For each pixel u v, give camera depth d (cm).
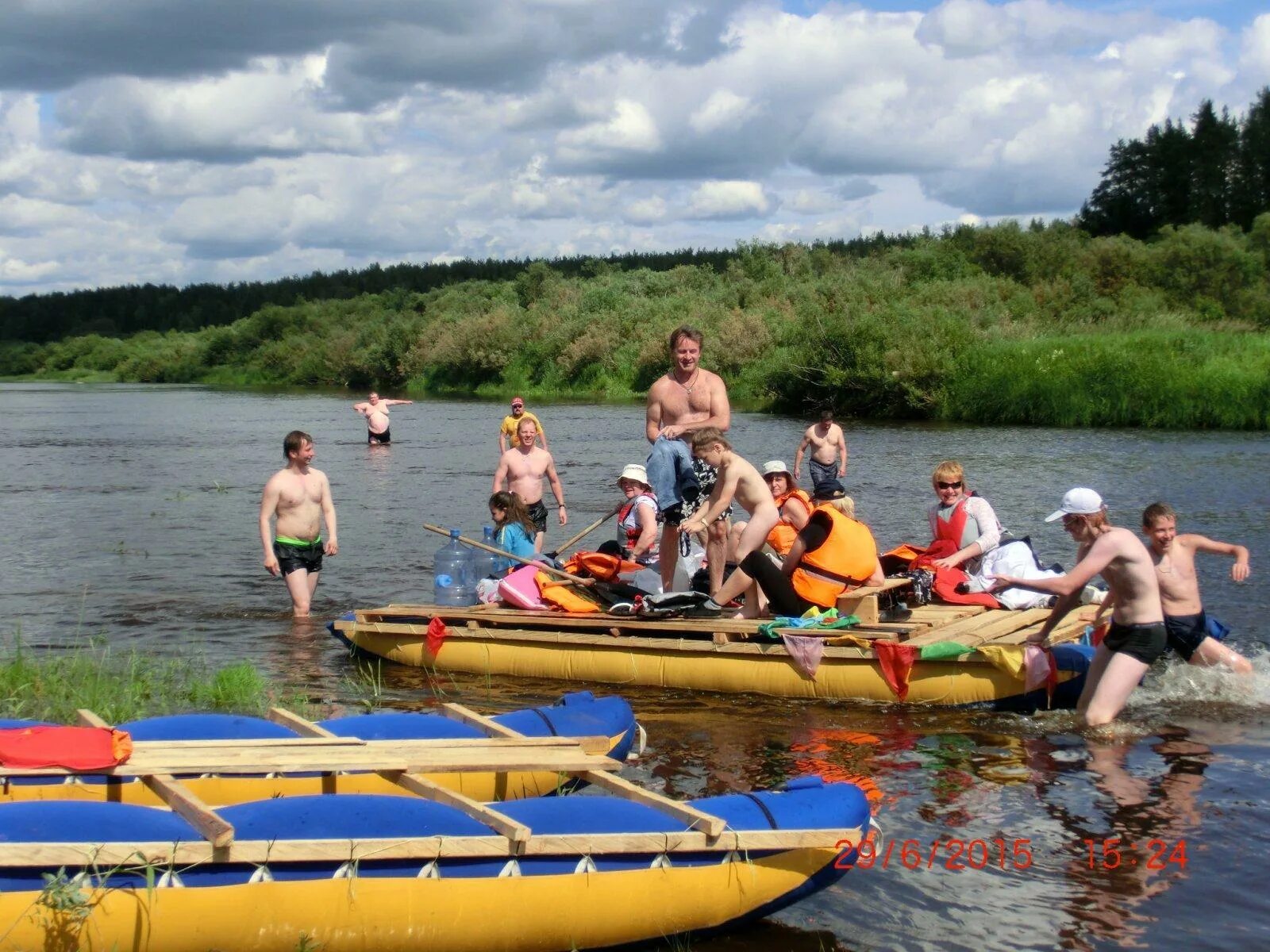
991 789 625
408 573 1273
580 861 453
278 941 415
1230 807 595
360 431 3553
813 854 486
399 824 443
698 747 702
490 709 793
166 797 479
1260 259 5134
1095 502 748
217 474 2359
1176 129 7794
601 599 929
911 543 1355
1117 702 727
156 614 1080
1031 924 477
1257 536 1347
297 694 805
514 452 1289
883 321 3697
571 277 7300
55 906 385
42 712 734
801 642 800
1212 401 2969
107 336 11450
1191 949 455
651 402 1023
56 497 1972
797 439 2816
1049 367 3238
